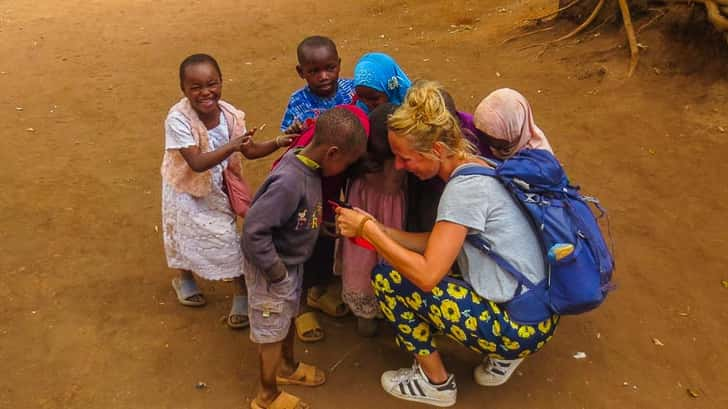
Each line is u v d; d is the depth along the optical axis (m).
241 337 3.35
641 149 5.16
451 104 2.76
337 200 3.05
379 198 2.91
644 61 6.33
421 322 2.78
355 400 2.94
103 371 3.12
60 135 5.92
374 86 3.09
